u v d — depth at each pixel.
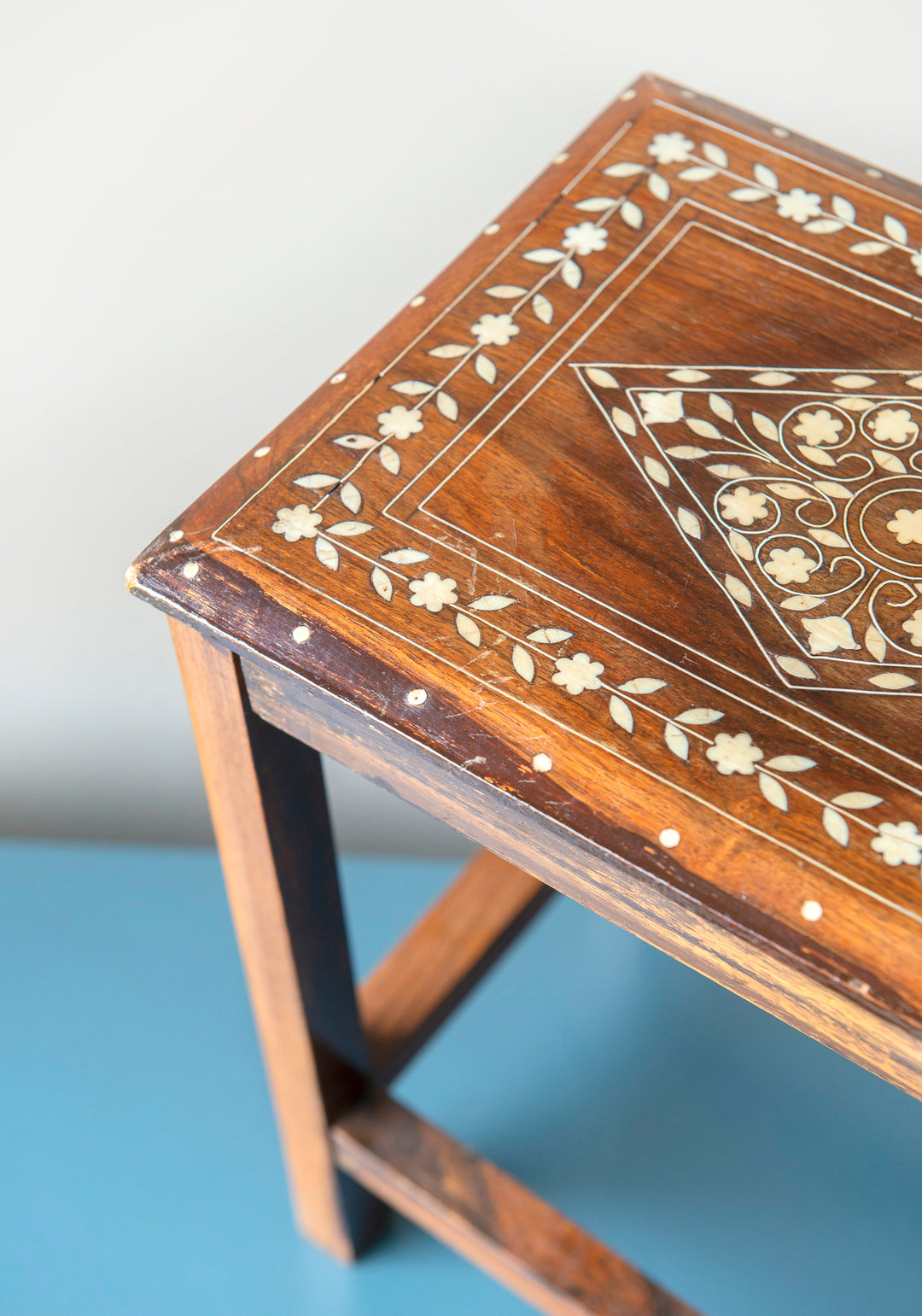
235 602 0.71
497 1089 1.13
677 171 0.84
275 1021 0.93
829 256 0.82
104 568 1.16
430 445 0.75
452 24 0.94
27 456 1.10
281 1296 1.06
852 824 0.65
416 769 0.70
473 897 1.05
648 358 0.78
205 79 0.95
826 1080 1.13
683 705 0.68
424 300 0.80
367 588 0.71
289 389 1.08
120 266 1.02
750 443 0.76
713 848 0.65
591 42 0.95
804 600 0.71
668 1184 1.09
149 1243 1.08
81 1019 1.17
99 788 1.36
